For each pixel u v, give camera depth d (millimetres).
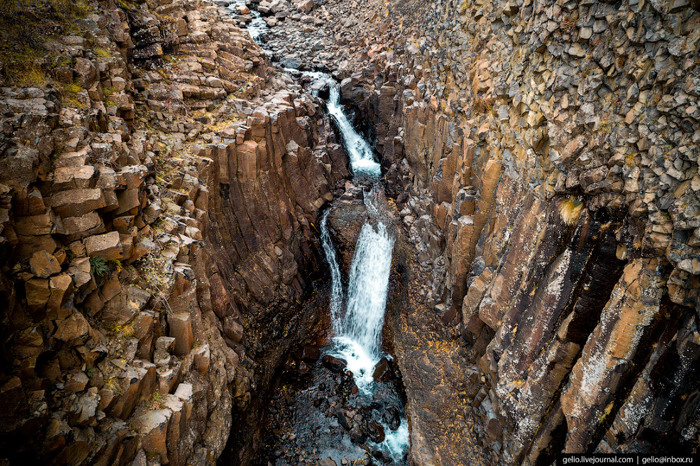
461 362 13352
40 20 11617
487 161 13078
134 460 7648
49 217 7535
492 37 13109
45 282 7062
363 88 24062
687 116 6547
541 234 9656
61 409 6859
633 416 7074
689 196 6457
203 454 9422
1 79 9156
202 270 11430
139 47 16094
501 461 10227
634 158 7465
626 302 7332
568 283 8734
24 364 6598
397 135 21609
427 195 18000
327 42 28891
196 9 20766
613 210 7875
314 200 19766
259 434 12930
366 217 19703
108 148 9336
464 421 11945
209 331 11391
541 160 10055
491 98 12539
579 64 8930
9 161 7129
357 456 12562
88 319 7980
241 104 17453
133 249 9398
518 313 10109
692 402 6348
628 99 7582
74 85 10547
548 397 9117
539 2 10172
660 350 6836
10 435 6156
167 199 11883
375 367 15242
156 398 8500
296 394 14406
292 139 19281
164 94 15391
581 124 8648
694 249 6379
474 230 13164
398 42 22547
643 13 7277
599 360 7742
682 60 6695
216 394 10602
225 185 15391
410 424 13000
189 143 14758
